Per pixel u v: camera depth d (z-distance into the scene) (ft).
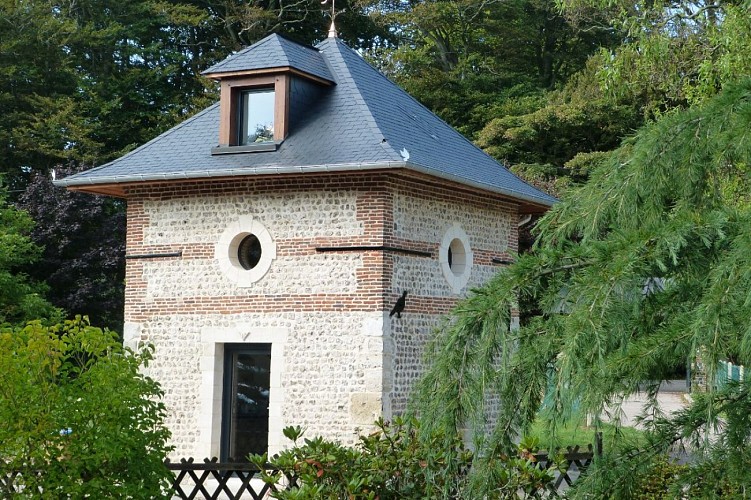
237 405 56.24
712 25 57.93
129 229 58.75
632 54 61.11
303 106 58.08
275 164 53.62
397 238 54.19
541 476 30.19
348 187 53.98
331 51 62.69
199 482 42.09
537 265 23.89
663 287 23.52
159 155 58.65
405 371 54.44
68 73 123.75
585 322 21.44
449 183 56.13
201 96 134.00
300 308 54.49
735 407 22.80
